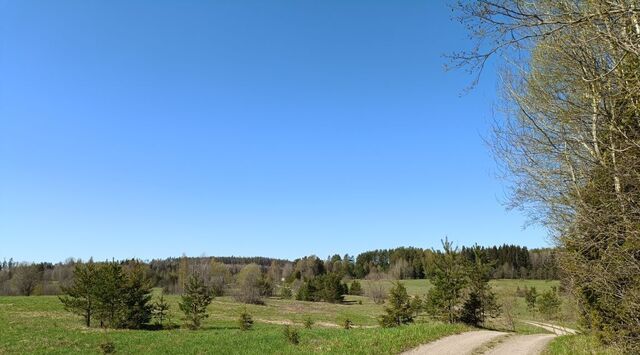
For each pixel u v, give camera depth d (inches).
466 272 1665.8
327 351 767.7
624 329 564.4
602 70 422.3
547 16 311.4
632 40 285.9
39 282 3735.2
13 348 1097.4
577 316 914.1
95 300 1688.0
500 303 2301.9
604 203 477.4
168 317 1985.7
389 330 1019.9
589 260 575.2
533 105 671.1
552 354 726.5
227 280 4195.4
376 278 5452.8
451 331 1048.8
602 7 267.3
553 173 689.6
